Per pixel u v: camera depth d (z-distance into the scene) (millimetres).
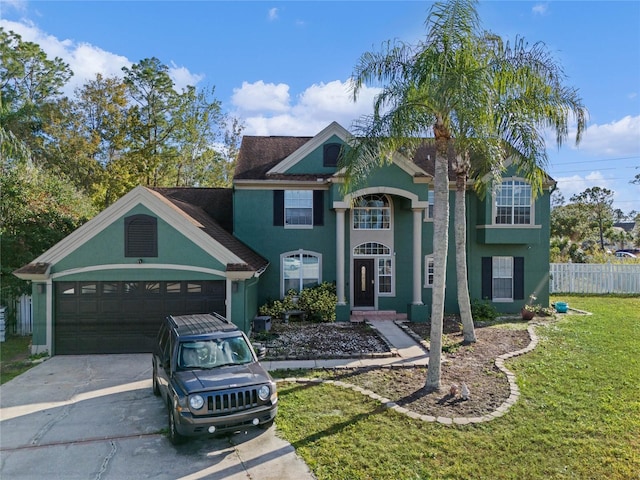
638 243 54562
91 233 13398
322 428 7777
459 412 8477
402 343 14117
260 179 18922
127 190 33875
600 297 25031
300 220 19328
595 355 12391
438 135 9906
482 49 10430
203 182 38750
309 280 19328
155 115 35844
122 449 7109
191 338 8266
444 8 9625
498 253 20188
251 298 15961
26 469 6477
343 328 16406
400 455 6816
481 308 18688
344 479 6156
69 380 10781
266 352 12898
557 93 12820
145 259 13586
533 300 20156
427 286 20031
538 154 12633
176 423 6930
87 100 35312
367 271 19750
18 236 17109
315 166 19531
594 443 7199
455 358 12359
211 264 13758
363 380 10508
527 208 19750
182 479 6172
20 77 35281
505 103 11797
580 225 46500
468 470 6395
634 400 9000
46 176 21094
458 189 14430
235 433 7562
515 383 10094
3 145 15164
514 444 7176
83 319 13430
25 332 15867
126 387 10273
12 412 8711
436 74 9266
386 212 19828
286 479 6160
